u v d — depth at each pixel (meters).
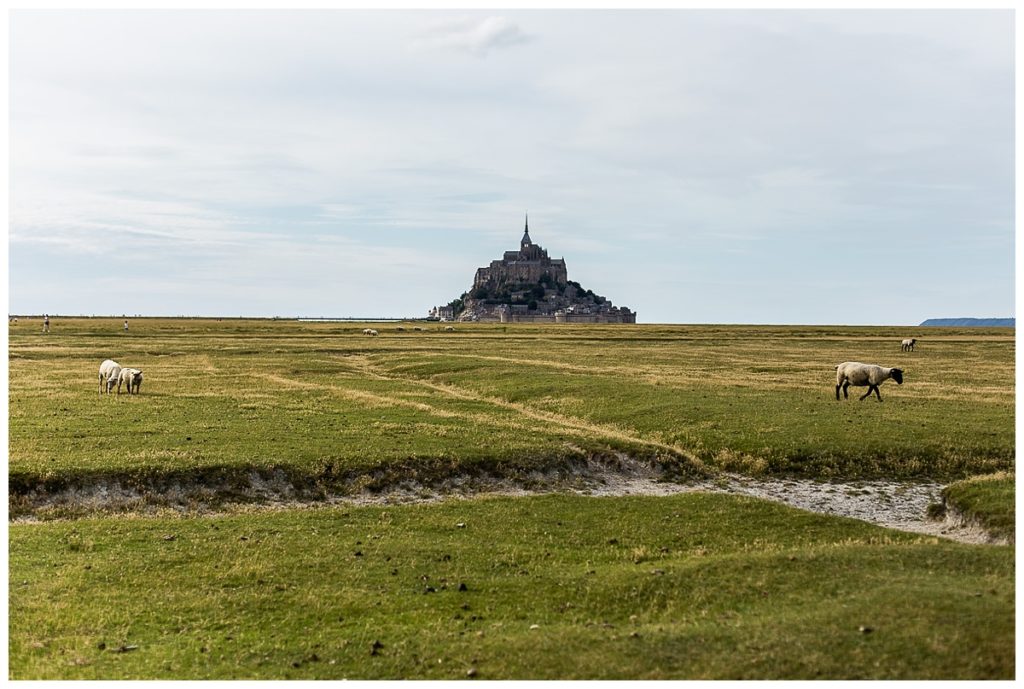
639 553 25.84
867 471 39.00
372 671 17.67
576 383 65.38
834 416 48.75
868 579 20.81
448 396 62.56
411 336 153.12
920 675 15.77
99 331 150.12
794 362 93.00
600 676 16.78
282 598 21.92
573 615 20.80
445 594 22.31
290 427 44.00
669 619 20.00
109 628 20.16
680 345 128.75
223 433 41.44
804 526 29.73
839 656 16.73
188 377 72.00
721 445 42.97
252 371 79.44
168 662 18.25
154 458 34.94
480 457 37.91
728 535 28.69
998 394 59.94
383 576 23.62
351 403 55.66
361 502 33.41
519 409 57.50
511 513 31.30
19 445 36.59
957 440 41.94
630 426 49.72
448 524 29.55
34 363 81.88
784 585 21.06
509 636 19.22
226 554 25.41
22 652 18.80
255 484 33.88
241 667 17.98
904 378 72.44
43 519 29.70
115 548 25.92
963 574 21.06
